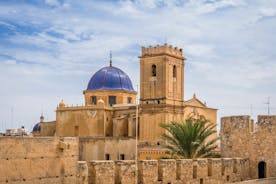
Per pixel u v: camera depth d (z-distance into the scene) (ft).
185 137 222.07
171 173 163.12
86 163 130.21
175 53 363.35
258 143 204.85
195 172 176.04
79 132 374.02
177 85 361.30
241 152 209.56
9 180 106.52
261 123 204.85
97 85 403.34
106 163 137.69
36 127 452.35
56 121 387.34
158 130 344.49
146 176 152.76
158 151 303.89
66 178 121.08
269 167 201.36
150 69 359.25
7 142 106.63
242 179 202.39
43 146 115.14
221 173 189.67
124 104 387.34
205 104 383.24
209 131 230.27
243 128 209.77
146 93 359.05
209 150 229.04
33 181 112.06
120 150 332.39
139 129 354.33
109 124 373.81
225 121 216.74
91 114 370.53
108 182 137.90
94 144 337.72
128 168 145.59
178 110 354.95
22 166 109.70
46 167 115.65
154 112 348.59
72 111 379.55
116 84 403.34
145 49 363.97
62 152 120.26
